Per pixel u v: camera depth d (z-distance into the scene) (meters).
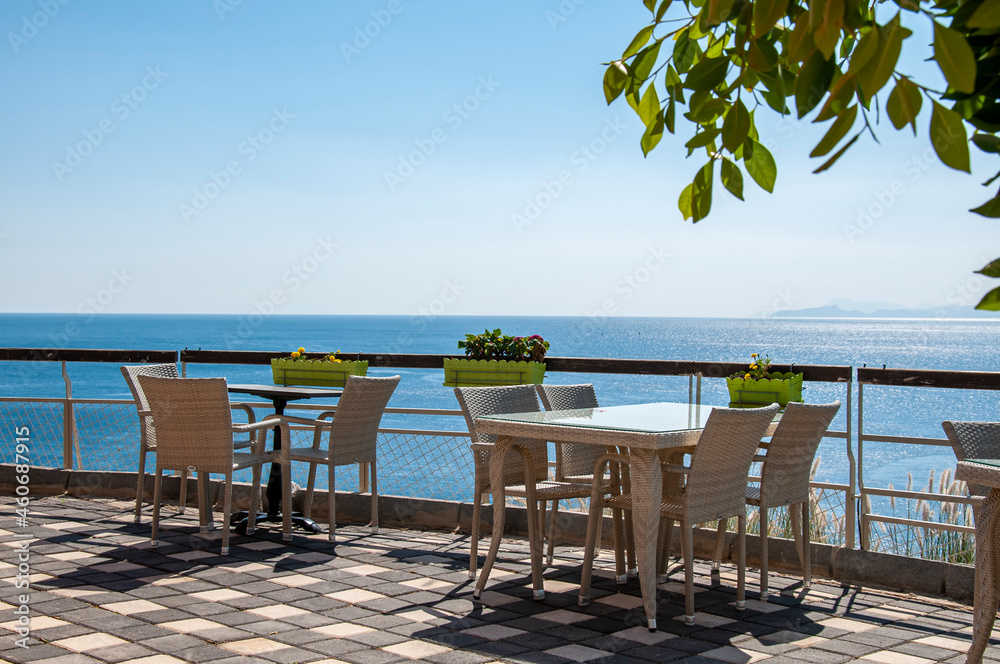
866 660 3.17
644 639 3.38
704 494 3.63
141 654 3.05
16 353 6.62
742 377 5.00
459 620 3.59
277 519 5.60
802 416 3.95
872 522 4.68
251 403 5.76
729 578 4.43
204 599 3.80
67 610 3.58
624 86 1.67
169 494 6.17
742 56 1.39
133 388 5.51
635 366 5.48
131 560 4.48
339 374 5.99
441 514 5.54
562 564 4.66
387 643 3.26
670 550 4.73
